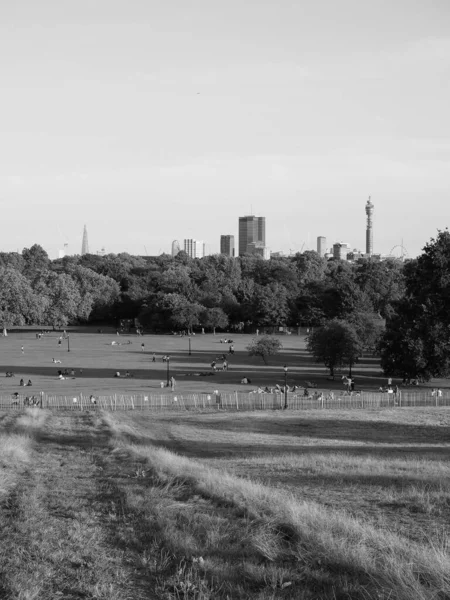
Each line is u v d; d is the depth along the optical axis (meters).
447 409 80.38
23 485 26.03
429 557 14.79
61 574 14.63
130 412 81.31
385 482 29.98
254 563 15.29
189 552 16.02
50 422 62.06
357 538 17.16
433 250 116.69
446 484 29.08
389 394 94.75
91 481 27.36
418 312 113.06
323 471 33.62
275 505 20.91
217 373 129.50
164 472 28.98
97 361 152.62
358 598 13.21
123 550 16.45
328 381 119.19
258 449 49.47
